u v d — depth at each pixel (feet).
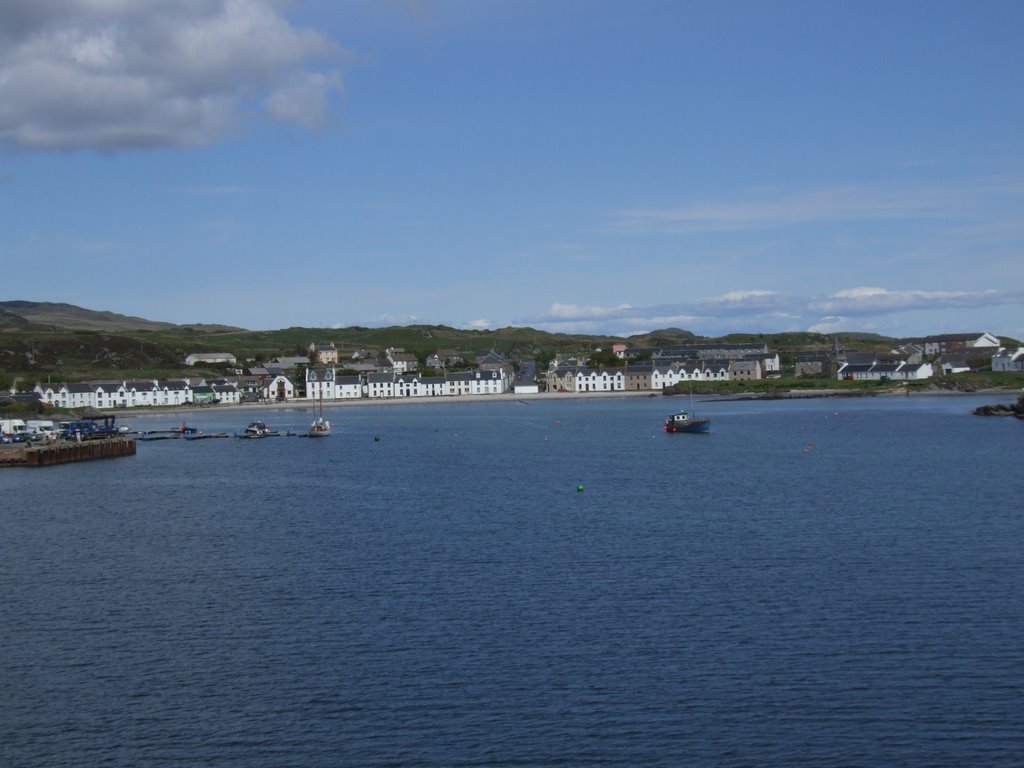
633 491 398.83
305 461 555.28
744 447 594.24
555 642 196.13
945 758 148.36
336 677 180.55
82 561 272.92
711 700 167.94
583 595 228.43
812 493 383.86
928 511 334.03
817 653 187.93
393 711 166.09
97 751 154.61
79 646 199.11
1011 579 237.45
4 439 631.15
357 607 222.28
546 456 558.97
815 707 164.86
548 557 268.00
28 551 287.48
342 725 161.48
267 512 357.61
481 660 187.11
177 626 210.79
